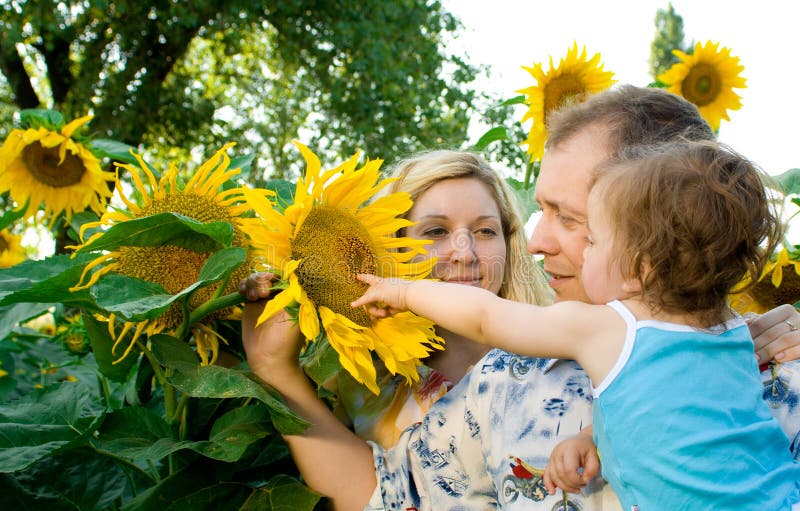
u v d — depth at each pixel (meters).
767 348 1.42
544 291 2.30
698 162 1.30
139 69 9.92
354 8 10.16
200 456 1.61
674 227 1.27
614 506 1.32
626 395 1.25
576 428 1.36
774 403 1.38
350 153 10.01
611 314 1.33
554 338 1.34
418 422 1.71
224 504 1.55
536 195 1.53
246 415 1.57
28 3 8.74
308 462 1.60
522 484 1.37
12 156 2.61
